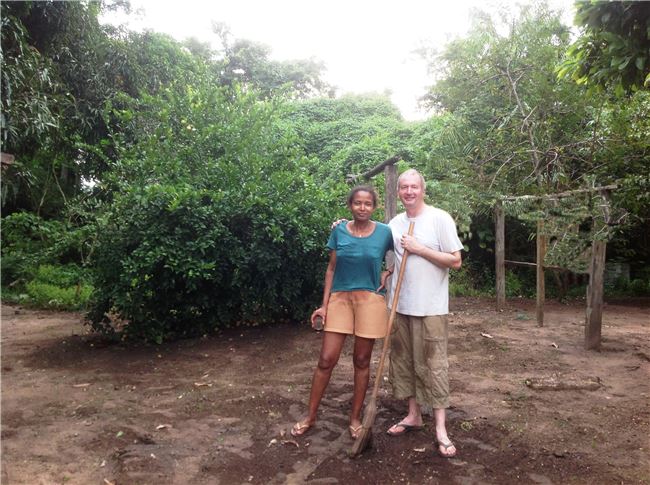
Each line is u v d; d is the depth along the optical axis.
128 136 9.70
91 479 2.79
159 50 11.84
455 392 4.13
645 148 8.37
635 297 10.36
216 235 5.74
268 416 3.66
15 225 11.14
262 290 6.35
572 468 2.88
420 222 3.18
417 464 2.94
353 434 3.25
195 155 6.50
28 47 7.75
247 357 5.29
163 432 3.40
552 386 4.19
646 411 3.71
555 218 6.71
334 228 3.32
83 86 10.28
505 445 3.16
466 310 8.34
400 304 3.21
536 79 9.03
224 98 7.34
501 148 9.51
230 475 2.83
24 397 4.10
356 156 13.26
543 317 7.51
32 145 10.42
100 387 4.36
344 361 5.10
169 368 4.96
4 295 9.25
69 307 8.57
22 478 2.78
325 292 3.43
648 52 3.44
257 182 6.25
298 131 15.98
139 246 5.62
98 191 9.05
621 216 6.50
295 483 2.74
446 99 10.50
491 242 11.15
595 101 8.74
